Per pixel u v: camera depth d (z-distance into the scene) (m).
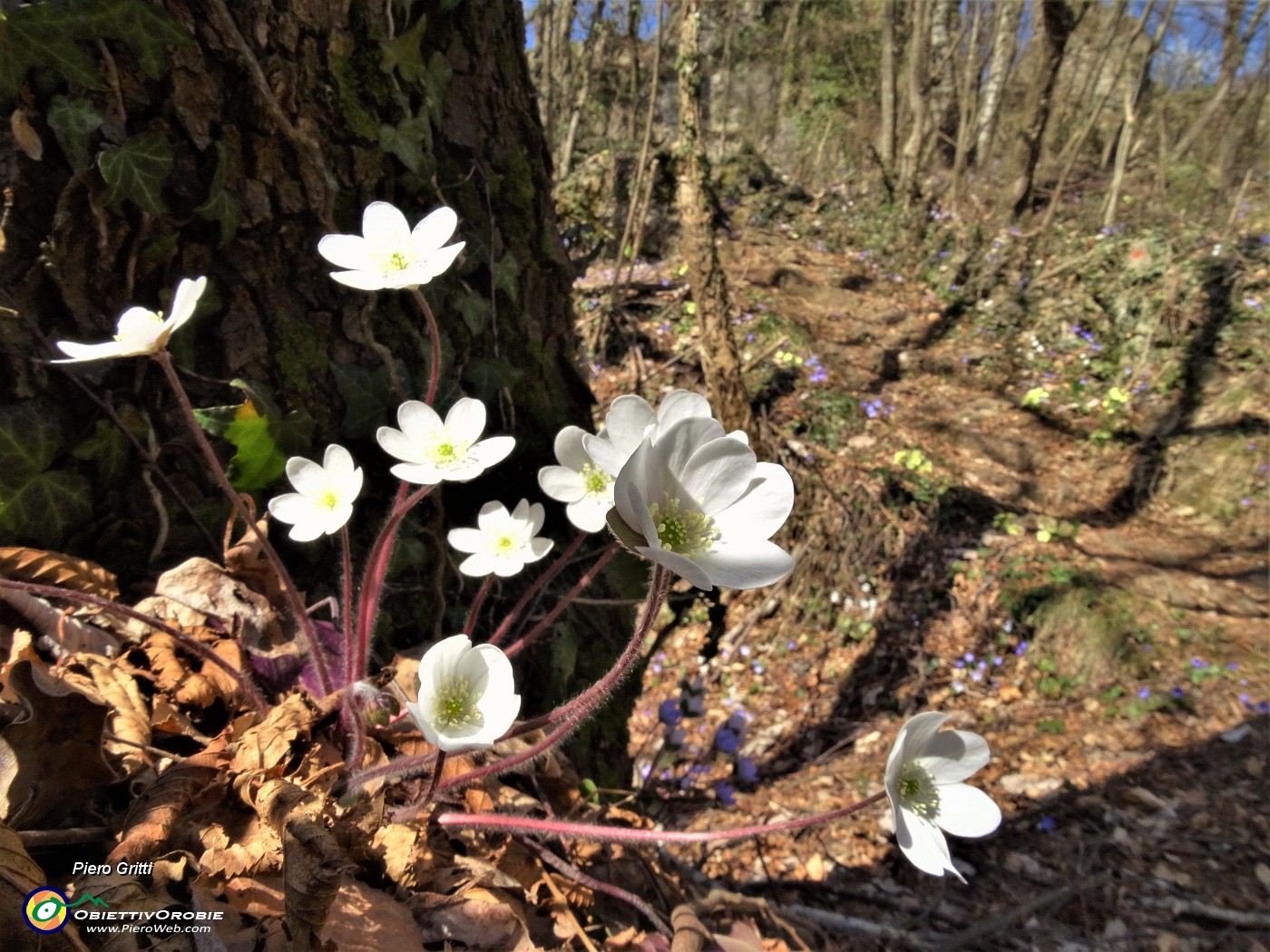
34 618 0.20
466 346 0.28
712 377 0.84
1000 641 0.79
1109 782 0.64
